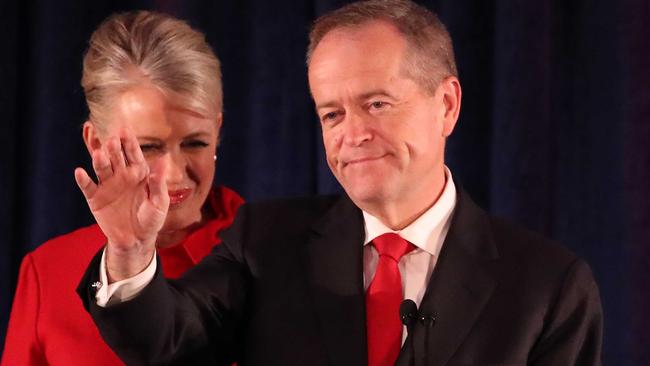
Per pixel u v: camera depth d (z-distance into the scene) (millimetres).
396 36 5520
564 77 10266
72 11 10742
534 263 5848
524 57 9969
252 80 10617
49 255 7371
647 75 9922
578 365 5801
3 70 10742
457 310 5637
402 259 5883
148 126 6578
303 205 6422
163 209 5055
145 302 5148
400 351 5504
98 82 6699
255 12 10539
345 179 5586
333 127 5555
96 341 6961
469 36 10344
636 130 9938
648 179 9906
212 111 6781
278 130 10484
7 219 10797
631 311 9953
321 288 5816
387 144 5461
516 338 5562
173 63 6602
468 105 10375
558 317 5703
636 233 9938
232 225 6352
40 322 7129
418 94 5562
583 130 10211
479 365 5477
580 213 10219
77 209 10844
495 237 5996
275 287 5910
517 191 9977
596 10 10156
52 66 10719
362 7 5664
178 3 10648
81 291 5195
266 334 5770
